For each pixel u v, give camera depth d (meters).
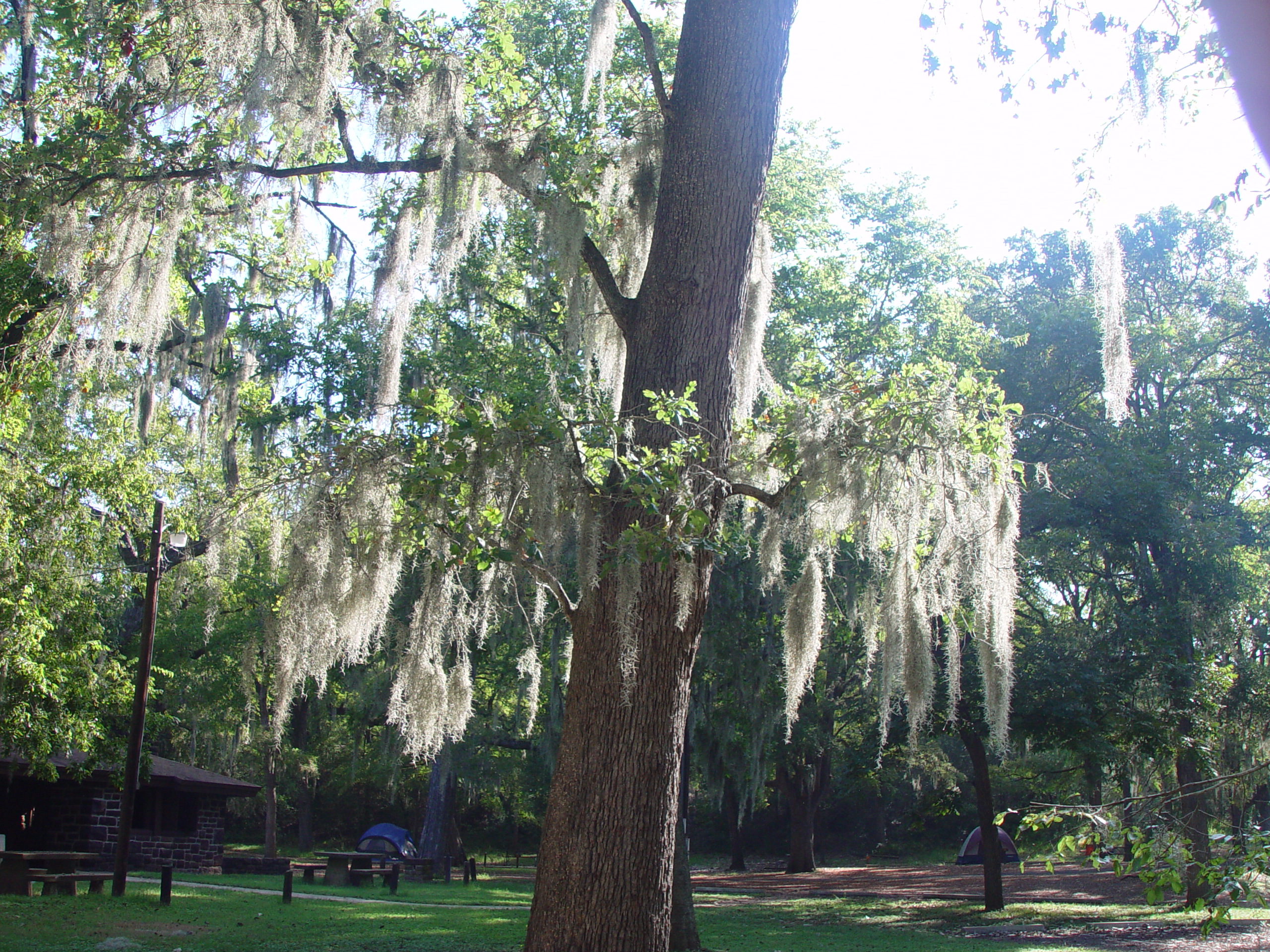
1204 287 25.55
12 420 12.89
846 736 27.02
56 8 9.35
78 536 13.49
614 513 6.69
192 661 24.27
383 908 14.62
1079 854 4.67
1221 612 18.47
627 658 5.93
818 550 8.62
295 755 27.06
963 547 7.83
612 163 8.87
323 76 8.55
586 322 9.41
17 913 11.40
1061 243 24.22
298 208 10.82
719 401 7.30
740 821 23.56
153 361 14.10
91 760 14.70
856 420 7.54
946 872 31.36
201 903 13.66
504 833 41.19
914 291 22.55
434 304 16.31
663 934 6.23
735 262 7.42
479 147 8.80
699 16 7.72
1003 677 7.76
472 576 8.32
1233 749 19.78
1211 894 4.29
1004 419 7.73
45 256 9.81
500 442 6.44
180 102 9.20
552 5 17.84
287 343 19.11
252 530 11.28
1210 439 20.78
